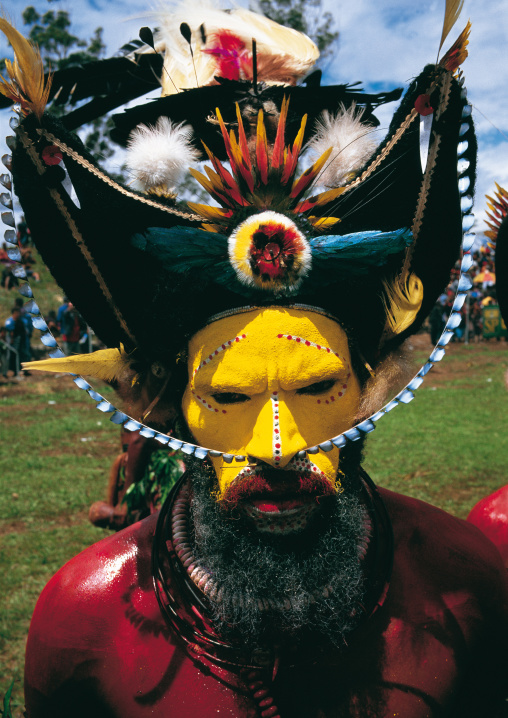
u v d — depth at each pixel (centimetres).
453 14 127
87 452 846
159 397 149
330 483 132
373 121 162
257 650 138
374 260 133
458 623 148
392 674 141
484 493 636
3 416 1106
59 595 149
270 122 151
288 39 163
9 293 1798
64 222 140
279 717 133
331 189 148
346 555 141
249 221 132
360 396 144
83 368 145
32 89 129
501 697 157
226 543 138
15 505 620
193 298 136
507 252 175
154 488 307
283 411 130
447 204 143
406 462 741
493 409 1070
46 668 146
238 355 131
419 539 156
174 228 133
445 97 135
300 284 131
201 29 163
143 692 140
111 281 145
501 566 161
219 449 135
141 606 146
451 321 122
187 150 150
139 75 168
